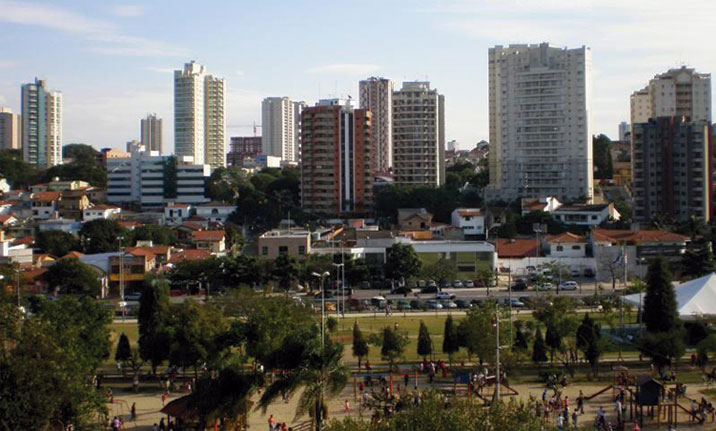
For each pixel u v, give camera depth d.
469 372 126.06
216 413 96.31
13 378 78.69
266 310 127.06
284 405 115.50
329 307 194.25
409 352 149.88
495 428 70.19
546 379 125.25
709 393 119.06
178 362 125.00
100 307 131.25
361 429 71.12
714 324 151.25
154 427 103.19
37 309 130.75
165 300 134.00
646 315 142.62
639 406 108.56
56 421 85.38
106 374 136.75
